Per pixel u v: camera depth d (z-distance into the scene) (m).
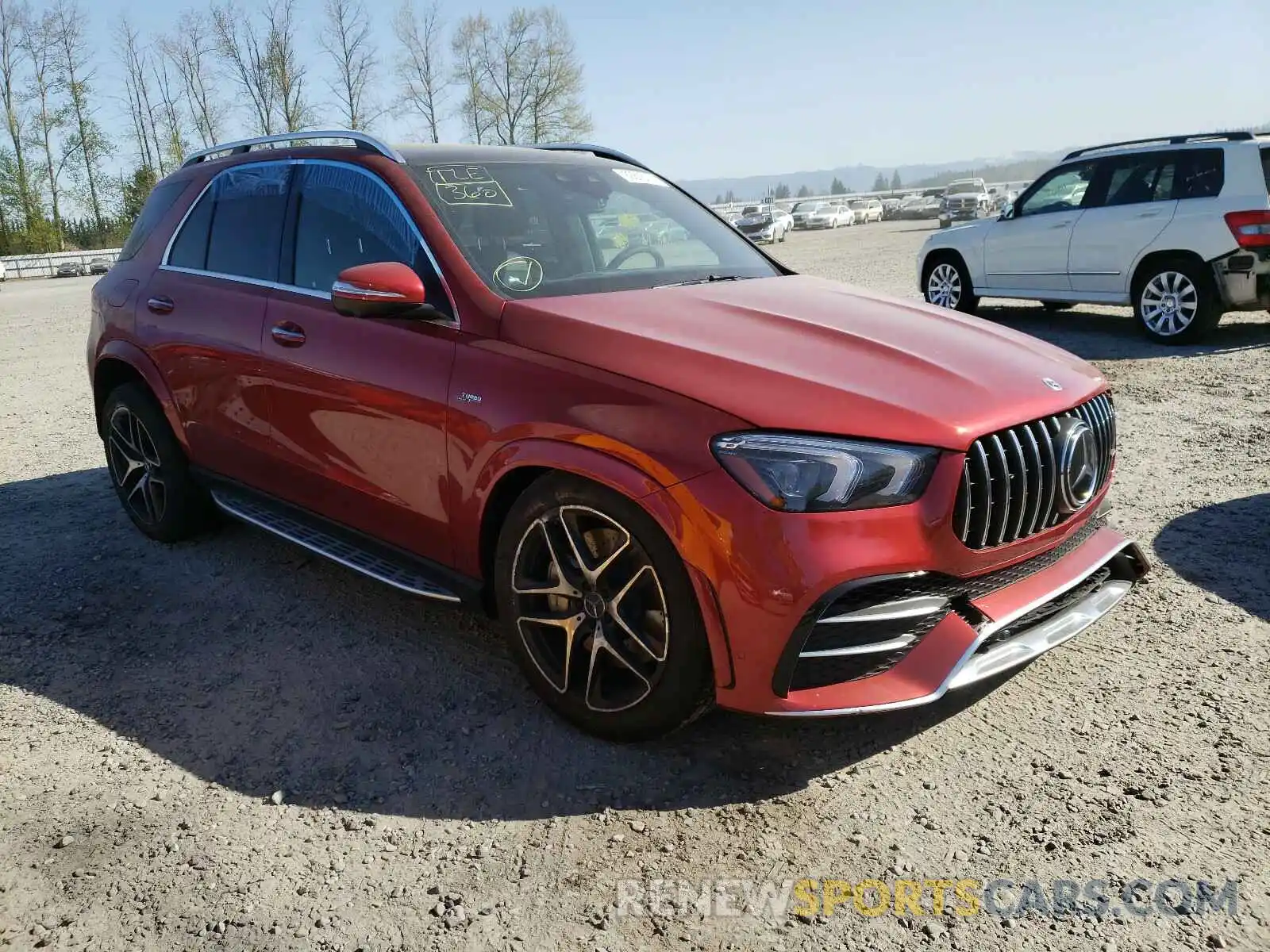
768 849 2.36
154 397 4.32
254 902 2.22
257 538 4.59
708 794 2.57
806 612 2.32
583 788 2.61
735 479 2.36
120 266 4.62
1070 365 3.07
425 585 3.17
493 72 57.09
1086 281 9.31
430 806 2.55
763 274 3.76
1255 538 4.12
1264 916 2.09
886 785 2.59
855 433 2.38
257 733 2.93
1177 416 6.22
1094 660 3.19
